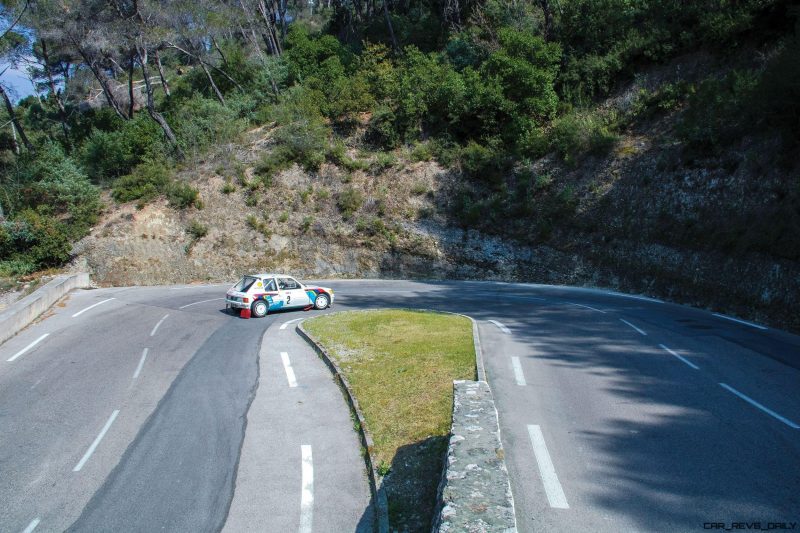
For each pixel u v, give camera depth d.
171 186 36.19
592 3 38.44
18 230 31.98
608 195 30.05
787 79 22.12
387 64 41.84
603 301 22.98
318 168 37.59
